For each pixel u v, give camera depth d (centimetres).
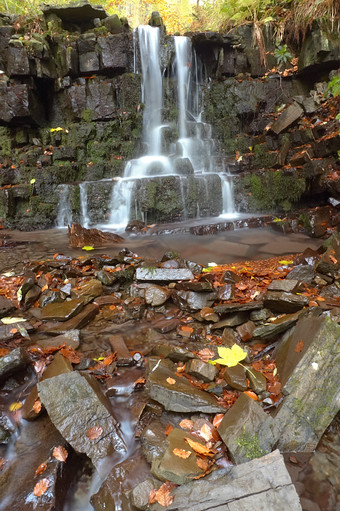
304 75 780
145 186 608
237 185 682
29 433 184
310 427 174
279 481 142
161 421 187
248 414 171
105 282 335
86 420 177
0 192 630
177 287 318
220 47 834
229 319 266
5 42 691
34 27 727
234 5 852
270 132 710
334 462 162
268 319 265
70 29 783
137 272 333
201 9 1073
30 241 528
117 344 250
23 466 165
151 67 824
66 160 711
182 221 635
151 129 820
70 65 727
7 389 213
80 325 279
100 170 700
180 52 839
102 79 786
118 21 794
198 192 649
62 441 176
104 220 641
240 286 310
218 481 146
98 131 737
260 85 788
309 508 142
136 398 202
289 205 638
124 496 146
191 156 796
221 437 167
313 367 193
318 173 579
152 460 160
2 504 148
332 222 539
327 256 331
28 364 225
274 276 337
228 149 807
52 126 764
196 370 210
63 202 649
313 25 704
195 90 891
